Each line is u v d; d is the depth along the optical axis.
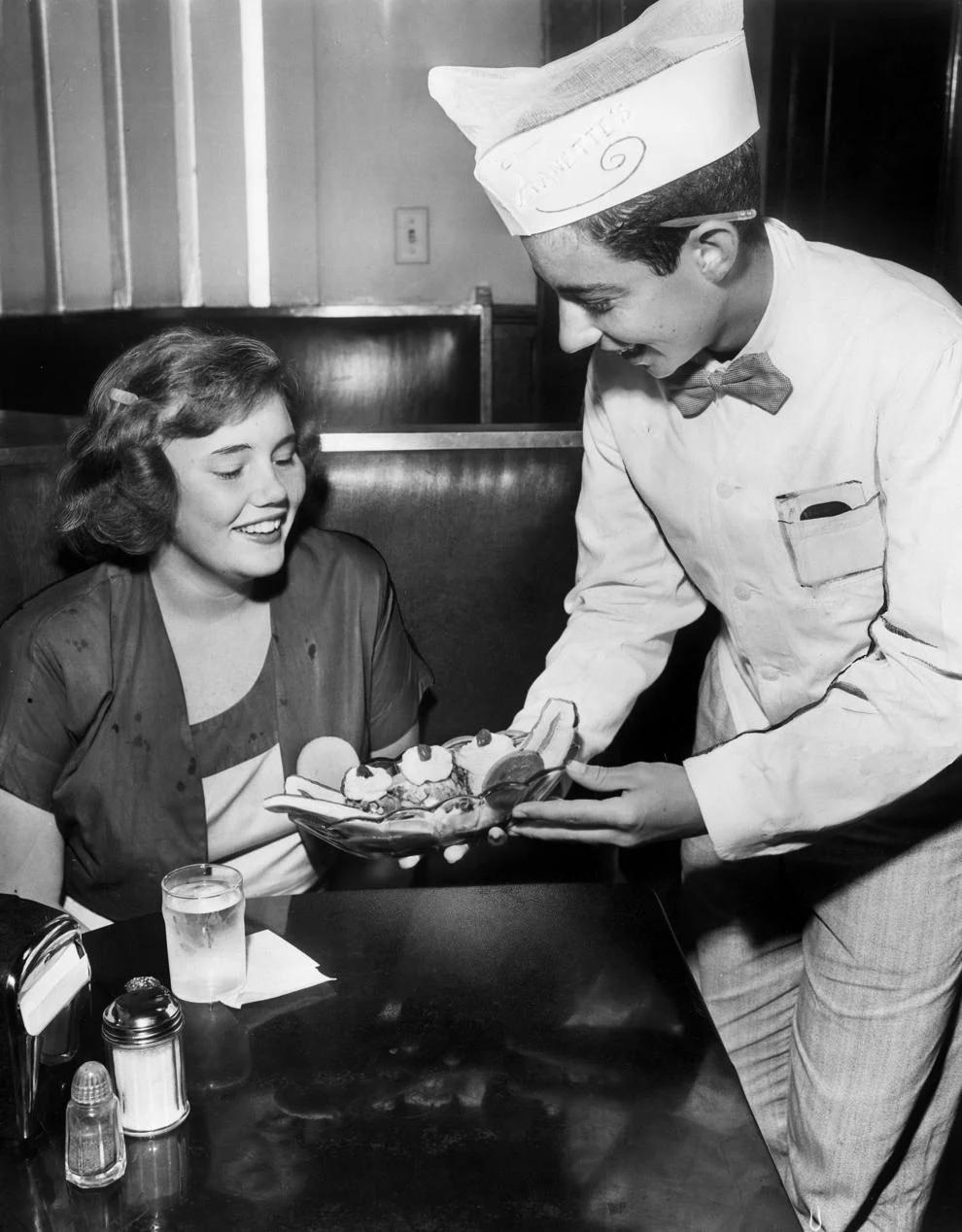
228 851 1.51
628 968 1.12
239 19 3.98
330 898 1.26
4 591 1.66
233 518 1.38
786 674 1.43
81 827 1.46
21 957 0.89
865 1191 1.40
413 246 4.15
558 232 1.07
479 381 3.78
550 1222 0.80
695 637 1.97
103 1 3.99
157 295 4.21
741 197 1.09
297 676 1.51
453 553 1.95
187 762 1.46
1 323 3.91
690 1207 0.82
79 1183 0.83
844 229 3.17
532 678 2.00
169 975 1.11
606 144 1.04
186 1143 0.88
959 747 1.13
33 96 4.05
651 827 1.19
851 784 1.16
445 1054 0.99
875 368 1.19
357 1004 1.06
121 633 1.44
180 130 4.08
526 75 1.09
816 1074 1.40
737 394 1.25
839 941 1.36
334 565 1.57
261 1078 0.95
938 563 1.14
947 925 1.32
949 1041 1.43
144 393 1.36
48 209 4.14
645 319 1.12
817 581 1.31
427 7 3.96
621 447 1.44
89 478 1.41
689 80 1.03
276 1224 0.80
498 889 1.28
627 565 1.56
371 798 1.21
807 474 1.28
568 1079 0.95
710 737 1.62
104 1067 0.87
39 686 1.41
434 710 2.00
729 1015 1.64
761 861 1.56
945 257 2.93
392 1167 0.85
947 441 1.14
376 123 4.06
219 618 1.46
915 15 2.96
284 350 3.76
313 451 1.64
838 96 3.13
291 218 4.13
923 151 2.99
